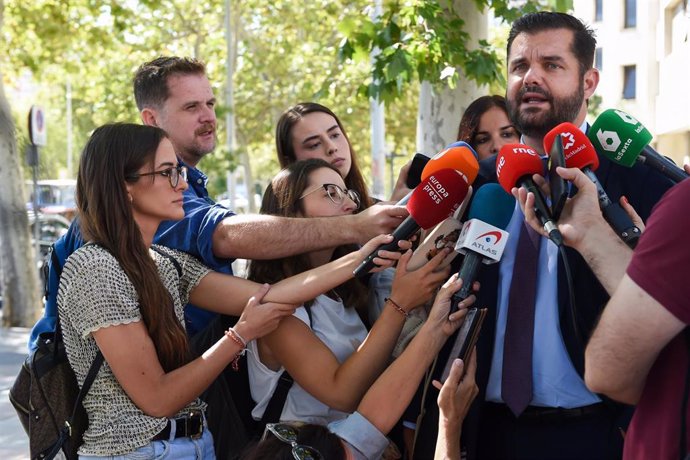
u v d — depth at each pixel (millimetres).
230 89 25109
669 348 2170
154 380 2947
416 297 3154
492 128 4660
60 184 32375
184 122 4270
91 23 16500
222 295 3371
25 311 12398
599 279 2422
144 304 2990
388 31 7320
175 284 3301
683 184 2072
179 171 3162
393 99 7422
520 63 3221
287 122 4688
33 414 3117
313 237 3311
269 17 24359
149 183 3080
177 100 4262
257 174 48219
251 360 3396
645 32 26281
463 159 3000
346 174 4680
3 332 11781
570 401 2963
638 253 2086
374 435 3004
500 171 2805
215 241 3441
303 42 25297
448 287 2969
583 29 3225
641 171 3051
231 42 25484
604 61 27781
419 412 3242
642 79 26500
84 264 2967
